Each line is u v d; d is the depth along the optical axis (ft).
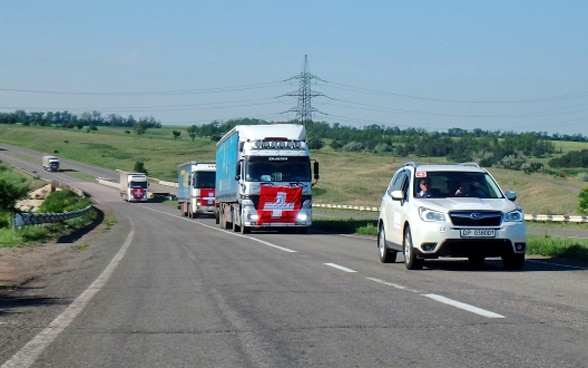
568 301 36.83
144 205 310.86
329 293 41.04
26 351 26.25
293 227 122.01
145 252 77.71
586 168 458.50
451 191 55.62
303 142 113.91
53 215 117.08
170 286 46.03
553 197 286.46
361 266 57.57
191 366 23.68
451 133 606.96
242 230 115.34
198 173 194.59
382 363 23.58
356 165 481.87
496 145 514.27
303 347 26.32
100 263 64.69
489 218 51.88
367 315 33.14
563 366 22.67
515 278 47.75
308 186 112.78
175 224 160.66
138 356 25.32
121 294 42.34
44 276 53.83
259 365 23.59
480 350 25.21
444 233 51.52
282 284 45.91
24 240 92.63
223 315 33.88
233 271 55.21
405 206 55.42
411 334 28.43
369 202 327.67
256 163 112.37
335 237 104.53
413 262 53.62
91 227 146.10
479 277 48.49
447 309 34.47
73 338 28.73
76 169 541.34
